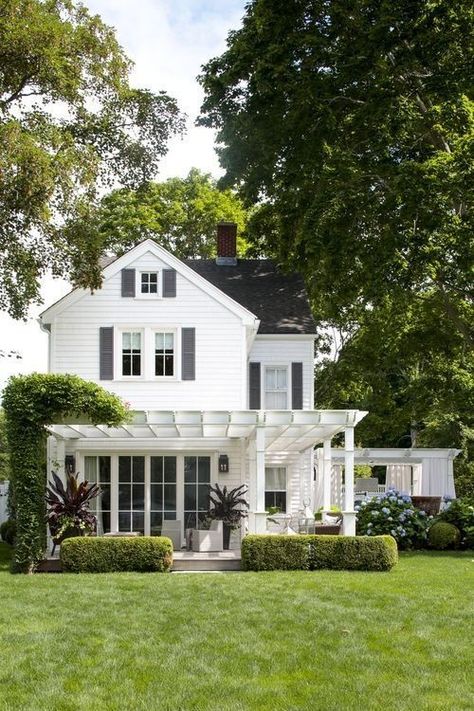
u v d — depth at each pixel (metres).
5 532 27.73
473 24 22.47
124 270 24.64
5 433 19.88
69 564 18.66
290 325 27.19
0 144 20.91
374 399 37.97
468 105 22.77
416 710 8.97
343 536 19.05
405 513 23.95
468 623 12.93
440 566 19.56
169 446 24.19
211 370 24.39
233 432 22.64
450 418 39.19
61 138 22.97
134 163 28.98
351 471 20.78
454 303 30.00
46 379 19.12
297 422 20.42
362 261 23.41
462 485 38.69
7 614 13.59
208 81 25.73
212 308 24.61
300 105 23.80
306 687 9.74
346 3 23.34
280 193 27.22
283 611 13.75
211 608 14.02
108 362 24.28
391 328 33.16
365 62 23.20
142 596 15.13
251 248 32.84
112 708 9.08
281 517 22.78
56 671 10.40
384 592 15.48
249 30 24.67
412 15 22.86
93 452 24.11
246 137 26.58
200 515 24.09
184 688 9.73
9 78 23.53
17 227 23.80
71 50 23.77
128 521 24.03
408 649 11.38
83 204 23.55
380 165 23.38
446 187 21.64
